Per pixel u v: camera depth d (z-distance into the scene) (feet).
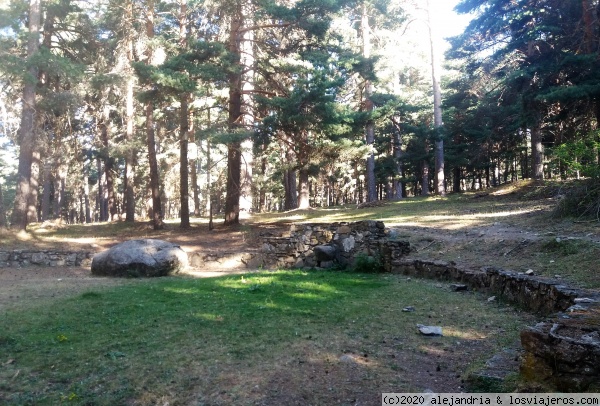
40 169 87.66
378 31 106.22
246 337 17.71
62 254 51.93
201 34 75.66
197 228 74.13
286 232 50.85
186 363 15.03
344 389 13.12
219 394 12.85
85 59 81.05
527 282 22.35
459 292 26.91
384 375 14.14
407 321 20.25
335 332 18.44
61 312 22.58
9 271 47.06
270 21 74.64
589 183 38.52
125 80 67.82
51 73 65.98
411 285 29.32
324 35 66.03
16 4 60.54
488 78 94.53
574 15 65.46
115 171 138.21
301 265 42.96
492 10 75.00
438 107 94.58
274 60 63.98
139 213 180.34
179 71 59.72
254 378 13.85
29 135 66.54
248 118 74.13
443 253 36.60
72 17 76.74
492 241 35.78
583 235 30.42
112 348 16.75
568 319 13.52
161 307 23.15
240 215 89.86
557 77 62.49
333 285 29.25
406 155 105.70
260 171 131.54
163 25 86.63
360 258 37.37
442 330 18.85
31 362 15.56
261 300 24.44
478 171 128.88
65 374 14.52
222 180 117.91
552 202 52.34
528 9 70.08
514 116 79.30
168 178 116.26
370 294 26.22
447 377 14.02
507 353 15.02
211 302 24.13
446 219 53.31
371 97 86.17
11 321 20.94
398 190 131.03
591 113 62.08
